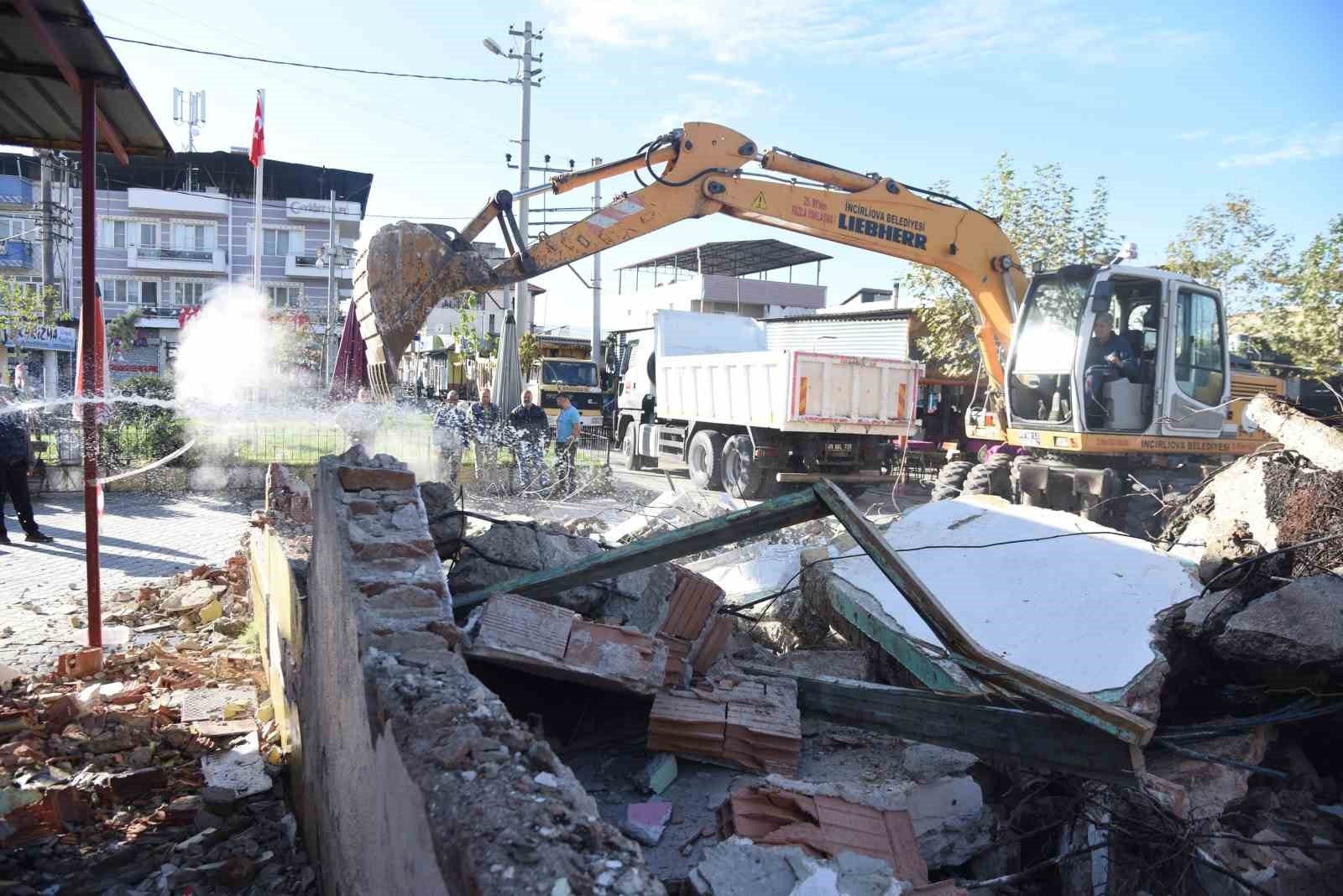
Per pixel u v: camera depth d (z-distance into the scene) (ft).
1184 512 20.08
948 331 60.44
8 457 31.17
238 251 166.30
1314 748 14.96
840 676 15.58
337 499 10.86
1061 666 13.41
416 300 27.55
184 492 46.16
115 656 19.76
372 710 8.20
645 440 63.31
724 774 11.97
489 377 96.32
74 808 13.05
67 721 16.03
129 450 46.06
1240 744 13.47
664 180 33.71
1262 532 16.74
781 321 82.48
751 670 13.96
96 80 16.51
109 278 163.02
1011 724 10.73
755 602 17.08
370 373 30.83
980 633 14.47
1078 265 34.68
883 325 70.49
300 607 13.56
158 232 162.71
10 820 12.51
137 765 14.70
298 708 13.33
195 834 12.87
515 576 14.28
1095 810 12.06
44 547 31.58
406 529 10.46
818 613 17.46
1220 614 13.99
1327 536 14.53
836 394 48.16
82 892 11.39
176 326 162.30
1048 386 36.14
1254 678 14.11
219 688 18.42
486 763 6.77
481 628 11.09
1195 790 12.67
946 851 11.59
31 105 17.87
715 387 53.93
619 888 5.42
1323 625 12.89
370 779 8.20
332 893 10.00
